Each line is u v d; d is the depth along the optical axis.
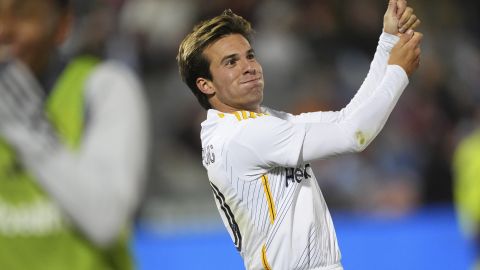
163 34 41.44
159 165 38.25
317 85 41.91
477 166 31.58
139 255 28.84
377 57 12.38
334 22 45.19
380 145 40.22
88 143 11.10
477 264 31.67
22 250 10.91
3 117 10.56
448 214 33.50
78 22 35.97
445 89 45.16
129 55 39.19
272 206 11.96
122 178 11.04
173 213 35.75
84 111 11.35
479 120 40.00
